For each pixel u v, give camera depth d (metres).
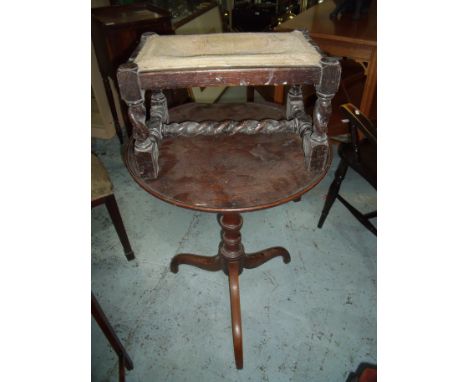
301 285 1.45
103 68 1.87
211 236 1.69
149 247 1.63
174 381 1.15
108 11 1.81
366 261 1.55
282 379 1.15
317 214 1.79
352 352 1.22
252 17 3.01
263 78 0.80
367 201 1.86
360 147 1.45
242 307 1.37
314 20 1.93
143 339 1.27
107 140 2.39
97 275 1.50
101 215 1.81
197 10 2.44
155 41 0.98
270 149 1.10
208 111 1.32
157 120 1.08
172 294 1.42
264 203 0.90
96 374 1.17
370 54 1.64
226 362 1.20
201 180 0.98
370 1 2.05
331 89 0.83
